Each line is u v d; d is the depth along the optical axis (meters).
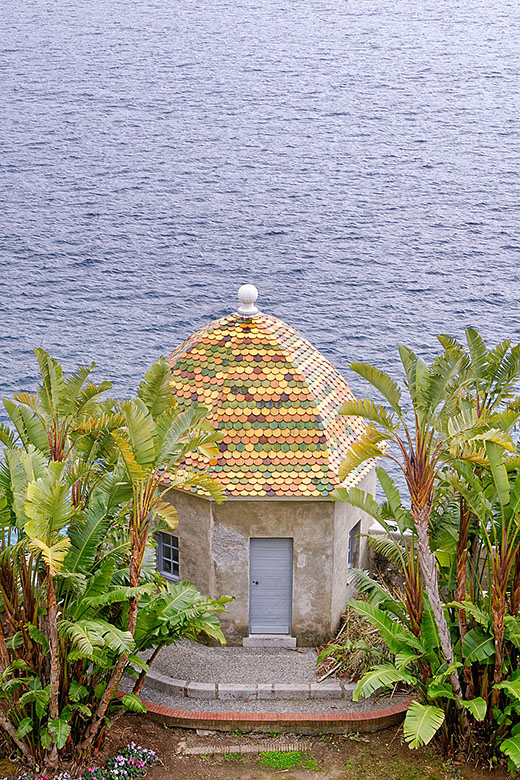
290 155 114.25
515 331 67.31
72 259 80.25
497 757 20.11
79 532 19.27
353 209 95.62
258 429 23.83
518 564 19.89
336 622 24.47
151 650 23.80
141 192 99.38
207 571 23.95
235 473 23.30
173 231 88.12
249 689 22.05
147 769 19.86
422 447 18.75
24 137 118.00
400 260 81.50
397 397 19.06
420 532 19.11
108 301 71.62
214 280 76.50
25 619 19.19
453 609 21.16
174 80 152.50
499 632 19.14
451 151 115.88
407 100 141.25
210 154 113.81
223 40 187.25
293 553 23.69
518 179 105.12
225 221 91.38
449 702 20.27
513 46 179.12
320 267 79.88
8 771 19.42
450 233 88.56
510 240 86.56
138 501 17.94
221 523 23.52
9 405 20.22
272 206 96.25
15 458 18.95
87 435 19.53
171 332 66.38
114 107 134.62
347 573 24.81
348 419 25.19
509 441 18.55
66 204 94.69
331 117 132.00
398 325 67.94
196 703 21.91
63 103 135.88
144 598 19.84
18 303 70.62
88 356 61.88
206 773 19.92
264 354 24.77
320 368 25.59
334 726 21.17
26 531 16.58
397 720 21.42
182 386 24.73
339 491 20.78
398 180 105.12
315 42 185.50
